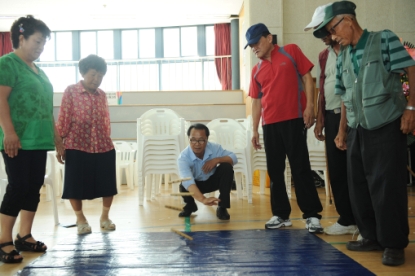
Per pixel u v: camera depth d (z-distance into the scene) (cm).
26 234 230
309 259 202
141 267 193
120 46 1120
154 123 464
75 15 957
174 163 418
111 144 291
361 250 219
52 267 196
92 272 187
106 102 293
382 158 195
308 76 271
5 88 211
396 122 194
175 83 1067
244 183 478
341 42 206
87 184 276
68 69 1097
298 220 310
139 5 887
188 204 334
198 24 1093
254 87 290
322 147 432
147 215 351
